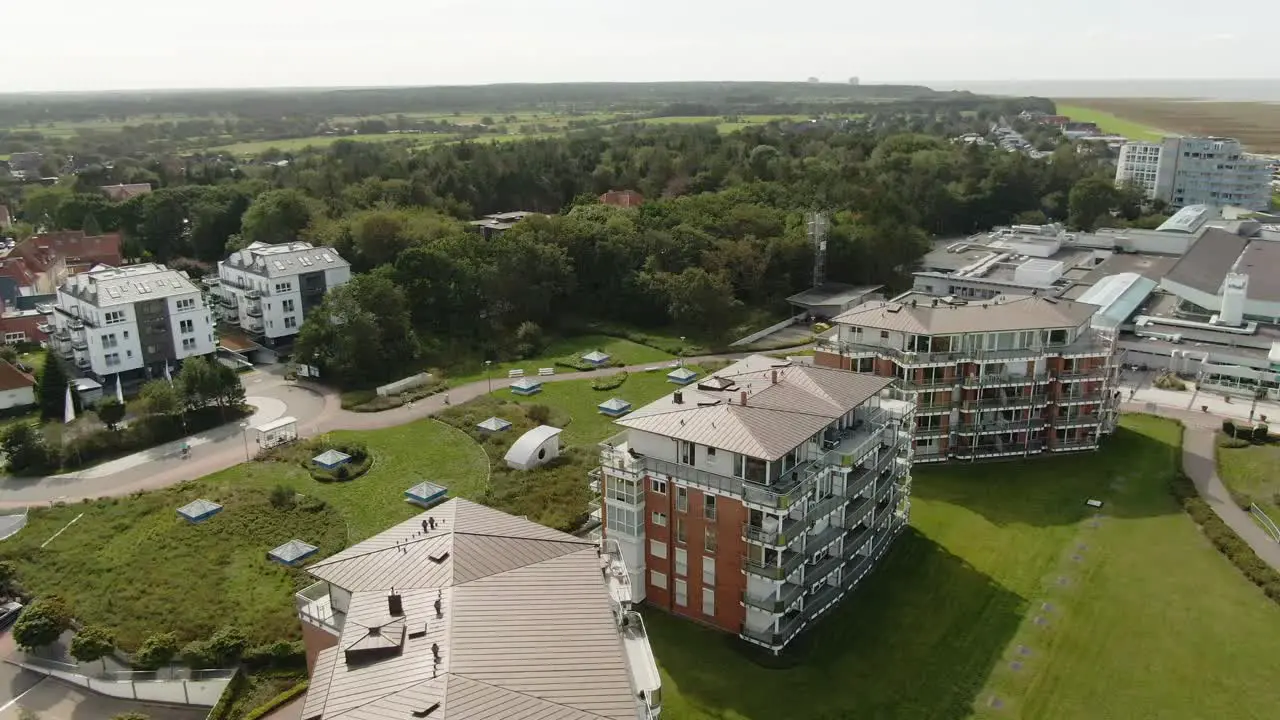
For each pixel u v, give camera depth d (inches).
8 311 6702.8
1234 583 3139.8
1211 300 6102.4
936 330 3998.5
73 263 7652.6
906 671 2699.3
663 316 6628.9
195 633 2920.8
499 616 1973.4
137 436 4562.0
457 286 6284.5
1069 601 3048.7
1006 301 4333.2
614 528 3011.8
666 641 2839.6
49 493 4030.5
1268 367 5128.0
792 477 2758.4
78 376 5492.1
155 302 5516.7
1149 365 5561.0
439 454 4389.8
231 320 6614.2
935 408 4087.1
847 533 3075.8
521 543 2297.0
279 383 5585.6
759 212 7406.5
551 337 6407.5
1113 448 4325.8
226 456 4439.0
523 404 5029.5
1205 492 3860.7
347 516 3750.0
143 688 2714.1
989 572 3243.1
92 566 3336.6
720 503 2755.9
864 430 3176.7
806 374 3240.7
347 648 1870.1
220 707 2578.7
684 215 7377.0
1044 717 2495.1
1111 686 2615.7
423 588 2089.1
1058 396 4195.4
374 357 5506.9
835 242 7372.1
